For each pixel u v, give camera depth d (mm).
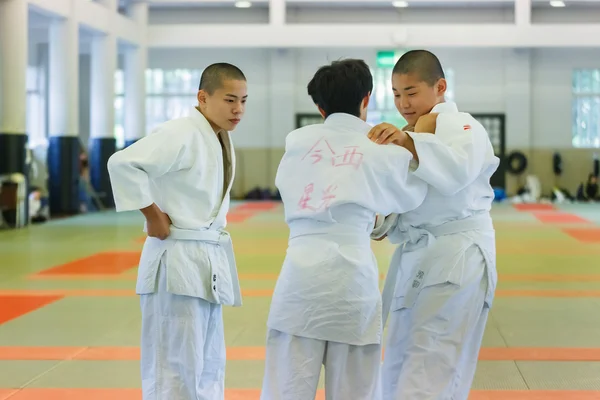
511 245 15273
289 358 3854
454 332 4090
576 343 7414
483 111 29016
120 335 7742
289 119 29453
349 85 3895
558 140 28938
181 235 4348
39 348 7207
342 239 3861
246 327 8055
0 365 6617
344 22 28828
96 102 23625
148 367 4445
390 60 27031
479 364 6660
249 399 5664
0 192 18672
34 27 24109
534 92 28969
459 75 29047
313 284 3814
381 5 28359
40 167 23141
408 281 4230
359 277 3836
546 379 6203
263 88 29641
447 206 4145
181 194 4379
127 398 5691
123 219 21297
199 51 29625
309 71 29453
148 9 28656
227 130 4520
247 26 26219
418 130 4043
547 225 19375
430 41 26062
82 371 6430
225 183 4590
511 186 28984
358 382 3877
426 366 4039
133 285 10742
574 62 28688
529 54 28609
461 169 3857
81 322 8359
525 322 8352
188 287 4293
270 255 13914
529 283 10883
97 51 23422
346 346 3846
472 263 4117
